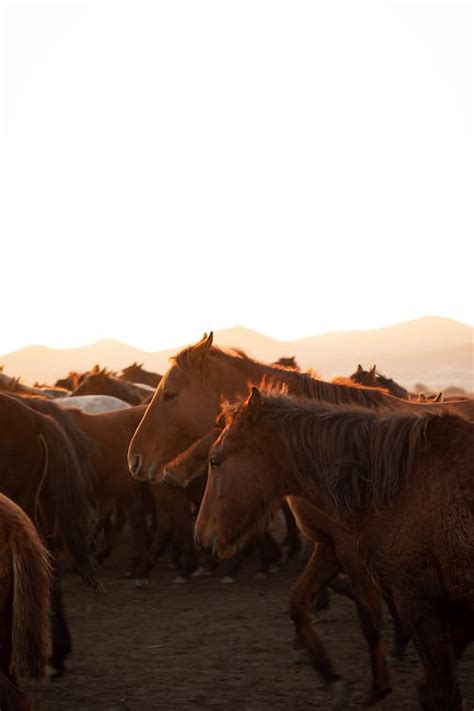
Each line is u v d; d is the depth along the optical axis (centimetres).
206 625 973
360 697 693
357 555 639
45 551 540
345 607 1052
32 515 863
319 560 681
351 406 570
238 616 1020
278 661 809
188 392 772
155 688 729
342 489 527
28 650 506
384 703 679
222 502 563
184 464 795
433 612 498
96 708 679
